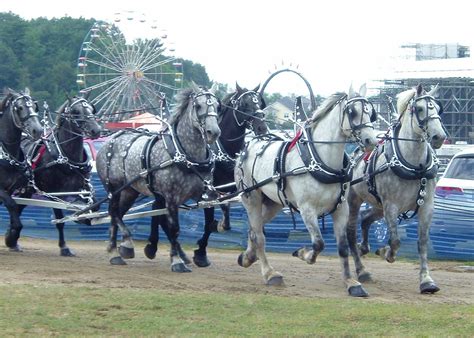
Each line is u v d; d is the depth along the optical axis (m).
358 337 9.88
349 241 14.55
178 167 14.48
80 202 16.81
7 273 13.77
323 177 12.53
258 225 14.08
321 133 12.73
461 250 18.38
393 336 9.94
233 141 15.99
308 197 12.70
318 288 13.52
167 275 14.34
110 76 37.94
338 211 12.87
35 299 11.34
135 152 15.31
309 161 12.63
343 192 12.72
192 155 14.52
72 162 16.55
